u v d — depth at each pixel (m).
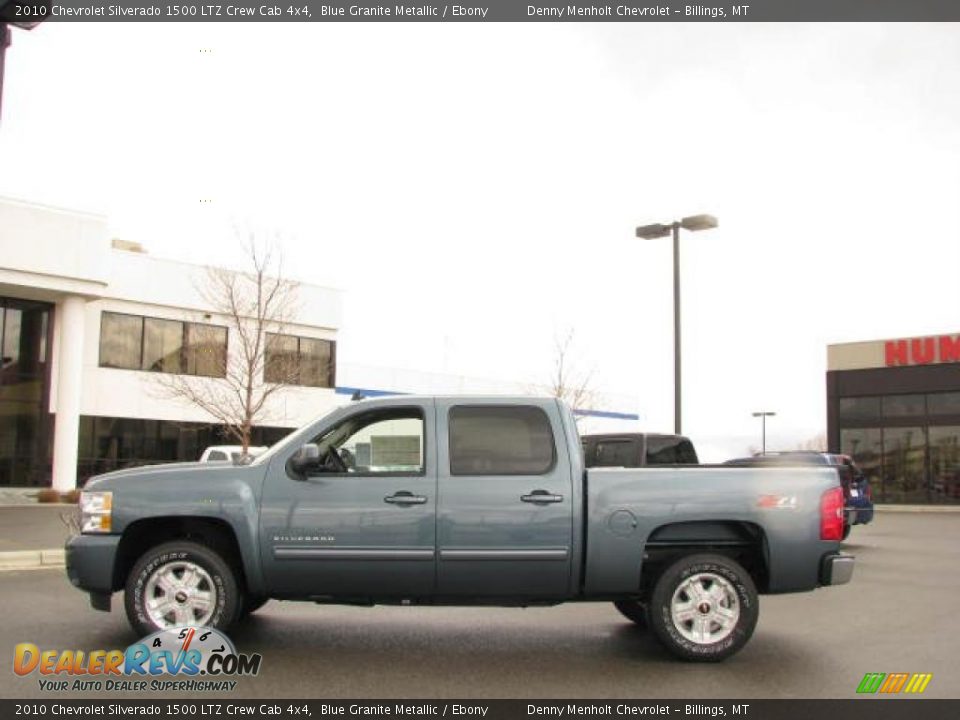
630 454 14.18
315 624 8.51
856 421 38.78
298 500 7.07
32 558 12.80
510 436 7.27
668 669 6.88
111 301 31.50
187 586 7.08
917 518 28.69
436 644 7.69
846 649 7.64
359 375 43.44
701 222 19.78
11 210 27.97
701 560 7.11
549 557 7.02
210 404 31.14
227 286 30.81
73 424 29.12
